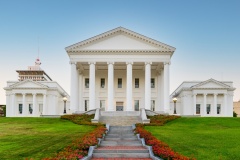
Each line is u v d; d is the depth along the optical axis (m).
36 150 23.19
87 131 35.62
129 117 51.69
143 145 25.83
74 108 63.16
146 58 64.62
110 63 64.44
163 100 66.19
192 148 23.94
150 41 64.62
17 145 25.67
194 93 77.88
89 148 23.22
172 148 23.92
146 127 40.41
